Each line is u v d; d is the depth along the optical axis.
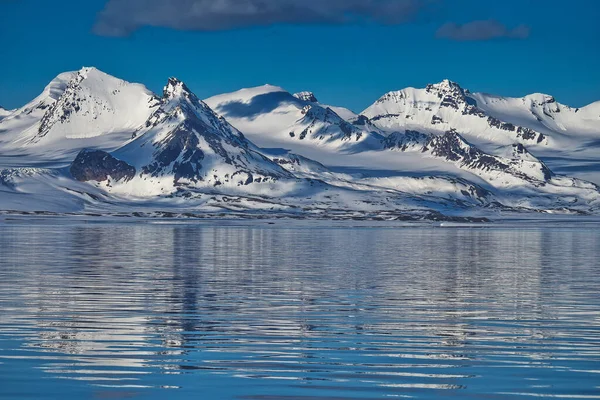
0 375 50.94
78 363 54.34
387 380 50.66
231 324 70.62
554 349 60.09
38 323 70.19
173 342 61.97
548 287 101.81
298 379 50.75
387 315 76.62
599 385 49.56
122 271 120.19
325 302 85.88
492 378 51.25
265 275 115.75
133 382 49.62
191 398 46.34
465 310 80.31
